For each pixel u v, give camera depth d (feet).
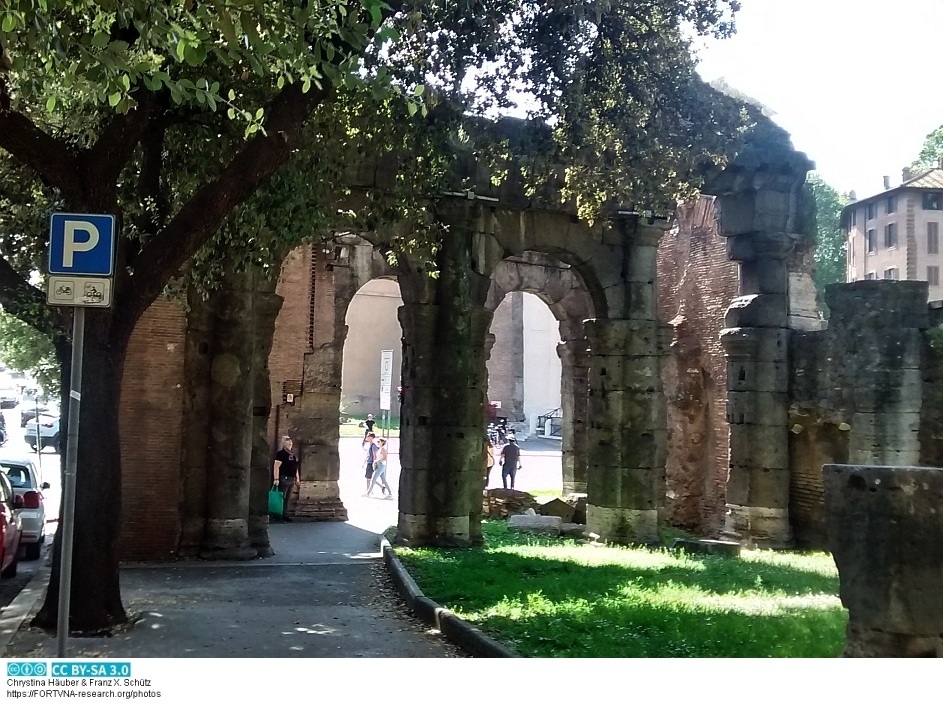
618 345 56.85
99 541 30.40
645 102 42.04
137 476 46.44
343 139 41.96
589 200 46.85
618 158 43.24
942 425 47.24
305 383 70.74
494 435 136.46
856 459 50.29
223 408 47.37
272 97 36.86
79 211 30.66
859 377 50.62
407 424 52.70
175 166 37.99
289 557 49.26
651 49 41.98
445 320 52.11
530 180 49.34
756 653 25.13
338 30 28.02
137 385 46.62
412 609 35.22
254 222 36.88
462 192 51.90
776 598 35.76
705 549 51.70
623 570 42.86
